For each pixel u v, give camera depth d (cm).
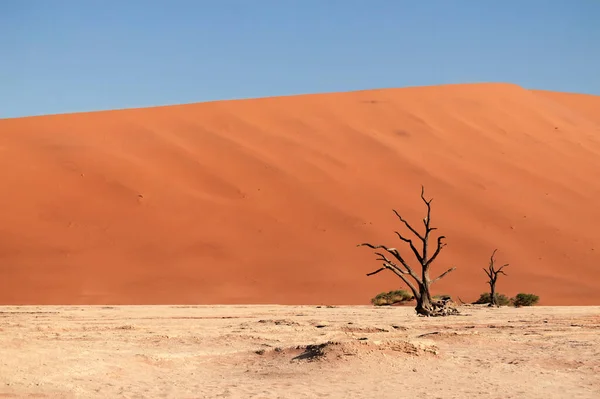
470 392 1081
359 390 1088
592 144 8344
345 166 7044
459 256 5975
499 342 1662
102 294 4972
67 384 1066
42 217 5856
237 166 6819
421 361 1326
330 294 5250
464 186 6981
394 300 4547
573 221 6669
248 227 6038
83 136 7106
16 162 6500
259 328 2070
